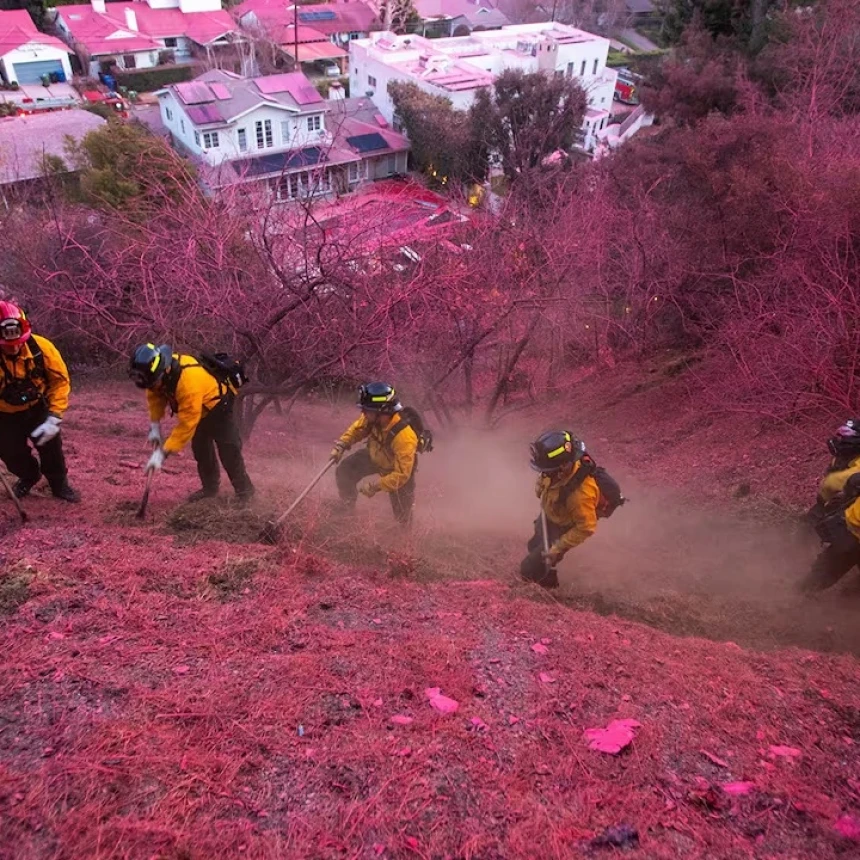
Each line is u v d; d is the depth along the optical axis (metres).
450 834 2.56
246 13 62.34
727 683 3.67
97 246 11.10
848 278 9.80
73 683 3.14
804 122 14.36
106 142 18.00
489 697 3.37
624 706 3.35
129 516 5.38
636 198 12.48
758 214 11.62
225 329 8.80
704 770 2.97
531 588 4.93
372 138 32.91
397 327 8.50
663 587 5.46
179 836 2.44
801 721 3.38
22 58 51.53
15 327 4.55
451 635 3.92
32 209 12.87
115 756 2.74
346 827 2.56
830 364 8.40
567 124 26.81
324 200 10.30
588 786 2.84
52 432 4.90
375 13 64.81
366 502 6.96
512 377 12.42
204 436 5.43
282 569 4.48
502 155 26.39
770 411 8.86
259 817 2.57
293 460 8.87
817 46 19.47
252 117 31.45
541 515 4.98
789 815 2.74
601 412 11.25
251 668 3.37
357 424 5.38
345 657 3.55
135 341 10.14
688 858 2.51
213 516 5.36
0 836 2.38
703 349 12.32
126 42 56.22
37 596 3.82
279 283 8.63
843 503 5.00
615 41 66.69
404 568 4.88
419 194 11.55
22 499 5.57
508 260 9.64
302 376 9.30
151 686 3.18
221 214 8.61
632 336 12.25
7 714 2.93
